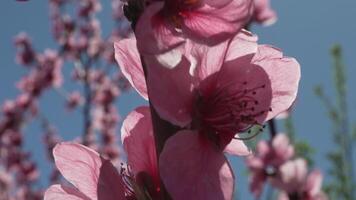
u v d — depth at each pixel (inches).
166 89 7.1
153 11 6.7
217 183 7.2
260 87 7.6
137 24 6.7
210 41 6.9
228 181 7.2
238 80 7.5
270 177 17.7
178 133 7.1
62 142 7.5
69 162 7.6
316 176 16.4
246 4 6.9
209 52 7.4
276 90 7.6
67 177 7.6
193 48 7.3
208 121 7.4
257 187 18.3
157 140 7.2
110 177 7.4
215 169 7.2
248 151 7.7
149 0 7.0
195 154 7.2
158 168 7.1
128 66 7.5
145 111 7.8
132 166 7.7
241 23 6.9
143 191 7.4
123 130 7.8
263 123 7.6
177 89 7.2
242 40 7.4
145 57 7.0
